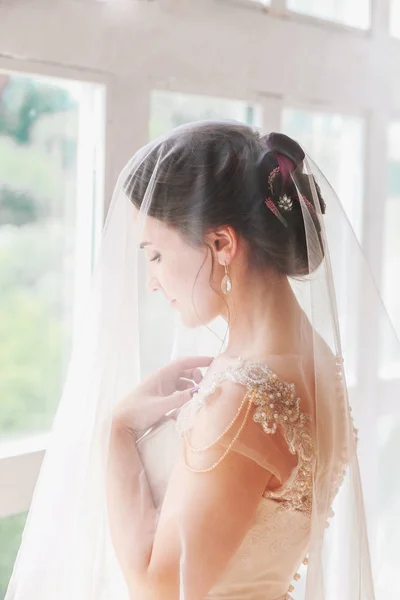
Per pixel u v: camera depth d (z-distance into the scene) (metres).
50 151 1.23
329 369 0.92
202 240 0.91
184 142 0.92
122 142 1.24
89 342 0.95
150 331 0.97
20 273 1.23
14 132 1.19
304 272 0.94
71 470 0.93
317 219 0.94
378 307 1.14
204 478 0.82
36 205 1.23
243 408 0.83
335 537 0.96
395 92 1.68
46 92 1.20
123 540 0.88
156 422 0.94
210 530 0.81
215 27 1.34
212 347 1.01
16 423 1.25
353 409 1.41
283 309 0.93
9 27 1.08
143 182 0.91
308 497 0.87
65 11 1.13
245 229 0.91
